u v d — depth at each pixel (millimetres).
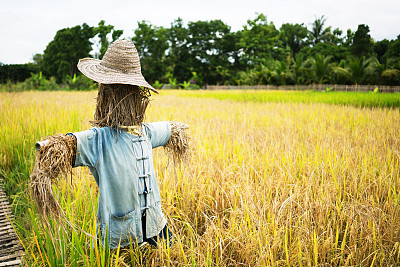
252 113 9461
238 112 9758
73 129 6008
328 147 4730
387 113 9531
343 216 2809
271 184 3340
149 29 60531
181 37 66250
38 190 1738
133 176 2025
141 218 2113
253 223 2568
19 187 4027
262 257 2215
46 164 1760
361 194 3166
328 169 3924
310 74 32750
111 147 1969
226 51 68438
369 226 2633
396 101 12969
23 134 5766
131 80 1957
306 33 74812
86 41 52125
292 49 75062
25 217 3230
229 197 3160
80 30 51844
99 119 2066
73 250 2221
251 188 3184
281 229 2490
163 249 2205
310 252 2441
